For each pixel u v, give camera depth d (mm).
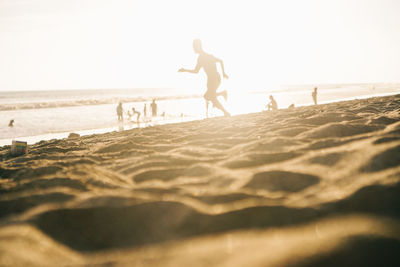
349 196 1200
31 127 13766
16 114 21891
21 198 1463
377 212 1031
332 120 3557
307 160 1808
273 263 744
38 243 1004
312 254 774
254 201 1295
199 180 1725
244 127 3957
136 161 2350
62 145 4293
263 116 5840
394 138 1847
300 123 3553
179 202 1331
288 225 1016
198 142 3125
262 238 932
